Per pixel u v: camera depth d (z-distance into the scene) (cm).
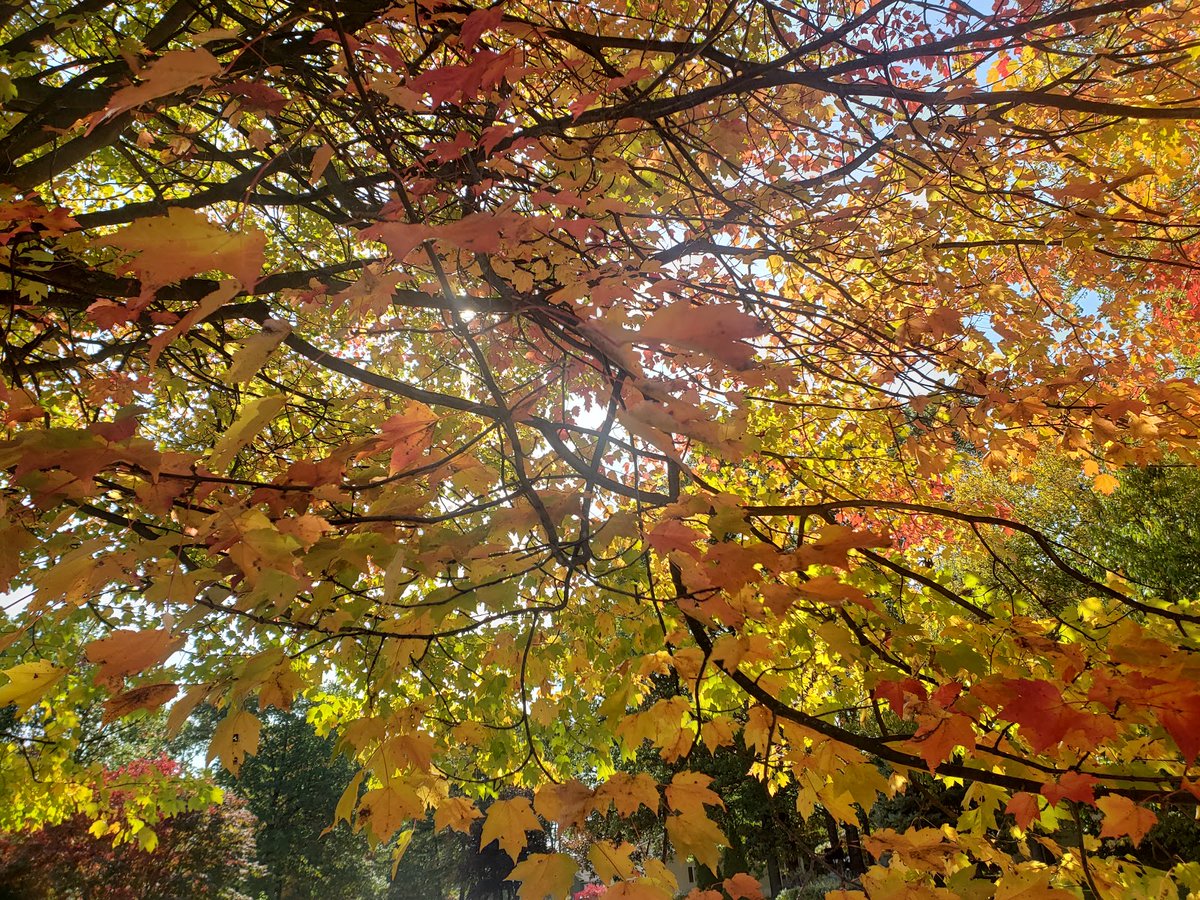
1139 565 895
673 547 133
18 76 299
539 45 216
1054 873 190
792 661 274
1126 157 367
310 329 460
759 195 295
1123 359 317
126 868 1309
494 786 383
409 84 119
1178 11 264
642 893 122
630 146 315
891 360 305
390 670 174
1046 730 131
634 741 166
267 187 332
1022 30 212
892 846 166
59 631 462
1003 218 346
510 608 159
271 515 149
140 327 244
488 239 90
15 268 201
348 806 143
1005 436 297
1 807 561
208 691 128
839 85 228
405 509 168
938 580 268
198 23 385
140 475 126
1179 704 124
